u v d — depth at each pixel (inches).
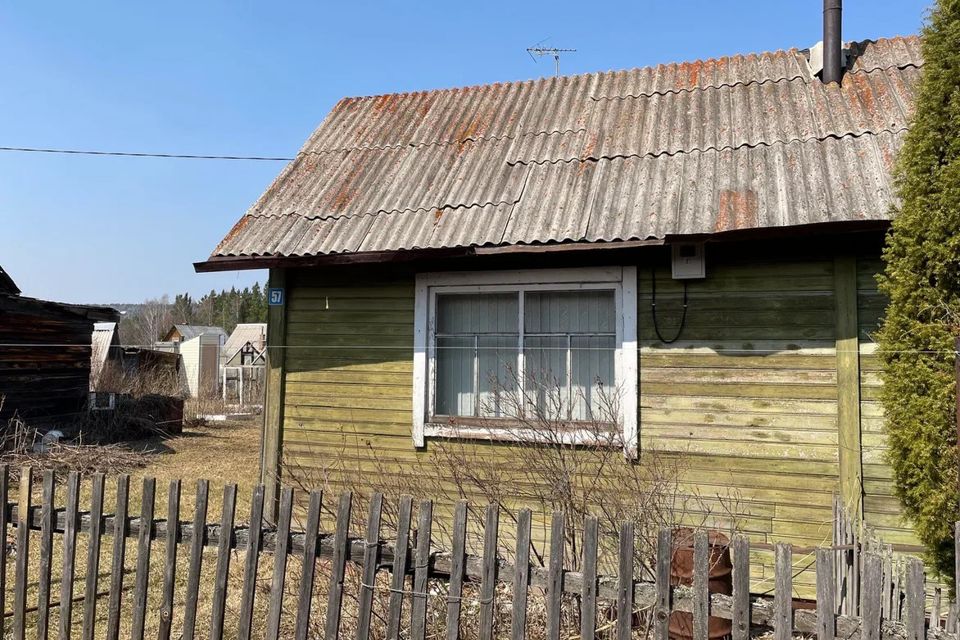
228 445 595.5
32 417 550.0
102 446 516.1
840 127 228.5
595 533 112.7
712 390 213.0
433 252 220.4
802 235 191.8
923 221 155.5
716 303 214.2
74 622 185.3
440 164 272.1
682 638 150.9
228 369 1175.6
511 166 258.1
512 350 236.1
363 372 247.3
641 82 297.9
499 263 233.8
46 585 143.7
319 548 128.0
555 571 113.3
